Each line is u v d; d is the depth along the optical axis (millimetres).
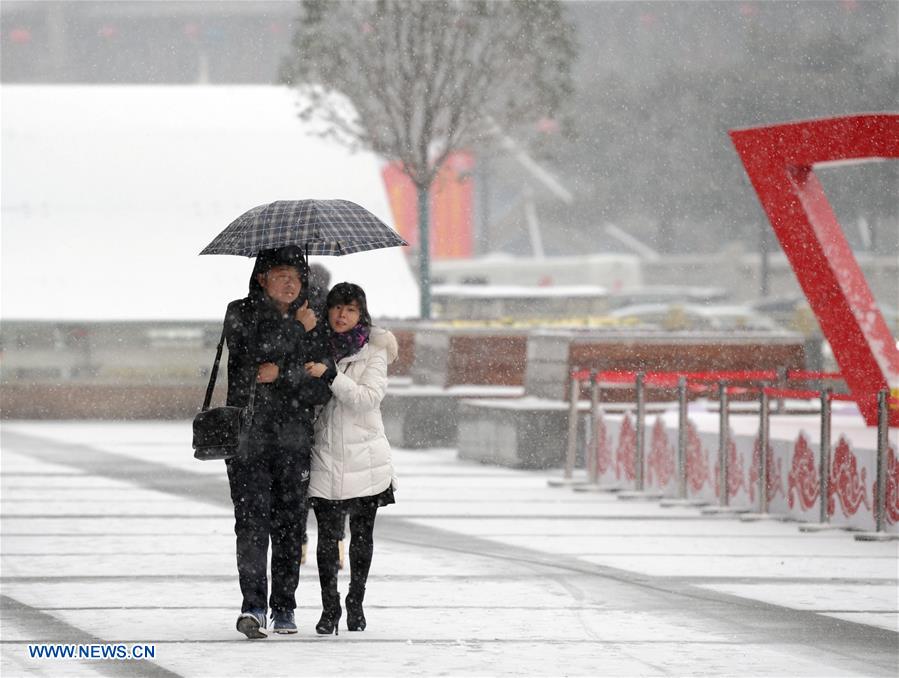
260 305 21781
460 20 74125
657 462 41500
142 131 88312
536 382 53250
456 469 50438
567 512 37781
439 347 60625
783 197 37219
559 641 22000
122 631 22578
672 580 27391
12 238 81812
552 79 75375
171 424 72750
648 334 52844
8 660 20641
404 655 20984
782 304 151875
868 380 37188
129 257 81438
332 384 21641
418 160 75438
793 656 21078
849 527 34344
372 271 82125
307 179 86438
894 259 156500
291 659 20688
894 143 35250
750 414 50094
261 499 21859
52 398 75625
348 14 75250
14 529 34156
